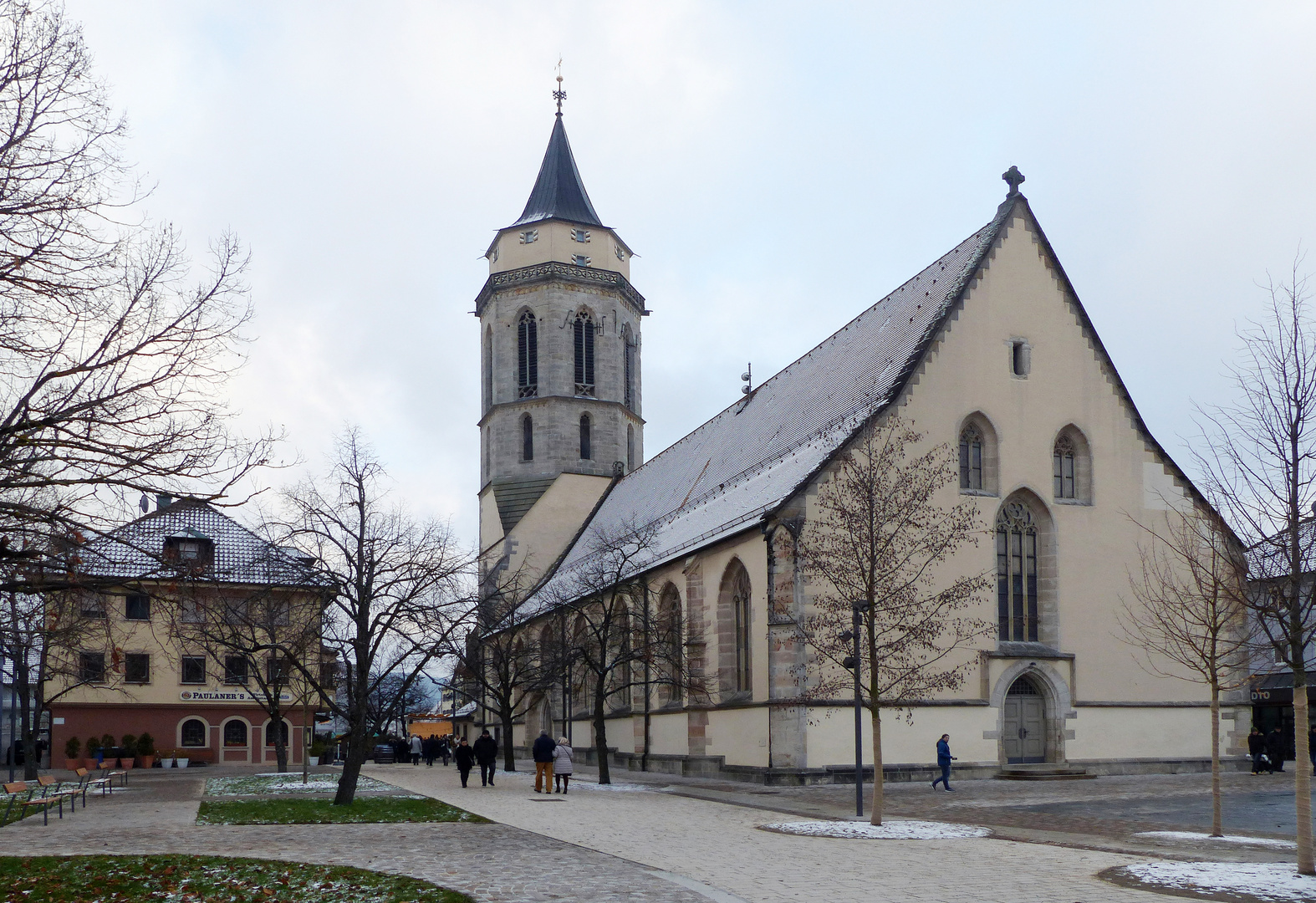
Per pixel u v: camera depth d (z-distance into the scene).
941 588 45.75
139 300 16.33
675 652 50.72
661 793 39.31
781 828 26.53
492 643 68.31
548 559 86.75
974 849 22.58
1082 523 49.31
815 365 61.03
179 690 68.25
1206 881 17.91
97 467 15.97
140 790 42.81
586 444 90.19
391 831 26.25
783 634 43.25
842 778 42.78
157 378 16.31
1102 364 50.81
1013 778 44.84
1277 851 22.56
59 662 50.25
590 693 65.81
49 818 31.33
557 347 89.56
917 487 39.84
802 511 43.88
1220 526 25.69
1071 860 20.81
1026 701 47.41
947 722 45.03
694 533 55.91
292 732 70.56
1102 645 48.66
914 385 46.81
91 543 16.81
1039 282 50.19
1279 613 20.28
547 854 21.75
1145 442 51.06
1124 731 48.19
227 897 16.89
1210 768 49.16
